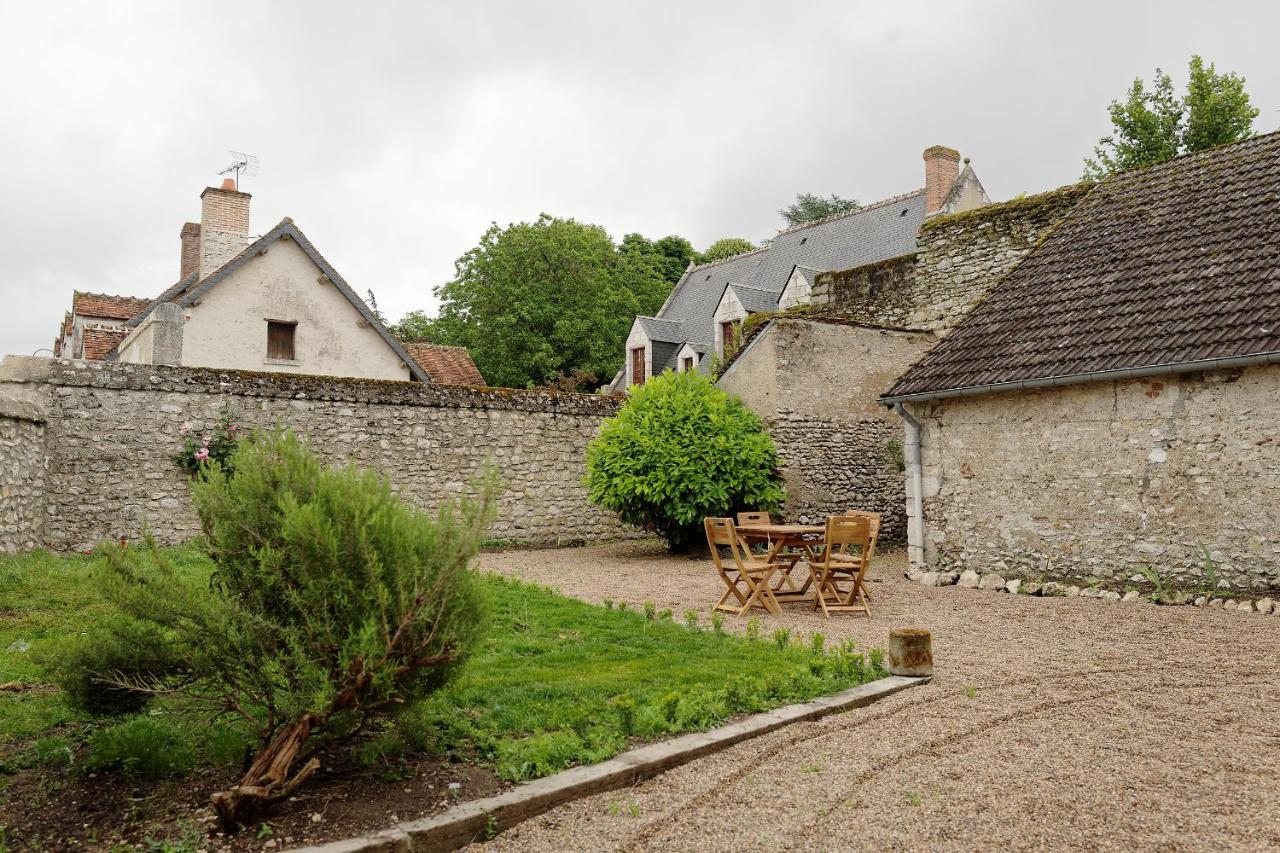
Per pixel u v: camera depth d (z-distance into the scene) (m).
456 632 3.60
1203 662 6.07
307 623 3.41
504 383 35.19
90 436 11.42
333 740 3.63
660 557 13.55
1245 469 8.24
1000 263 14.80
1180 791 3.70
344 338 21.02
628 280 40.62
